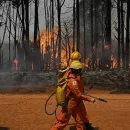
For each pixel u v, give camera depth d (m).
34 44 36.25
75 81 7.79
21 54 38.41
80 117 8.14
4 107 13.55
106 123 10.16
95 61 39.94
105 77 23.91
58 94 8.01
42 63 36.88
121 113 11.84
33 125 10.01
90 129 8.48
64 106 7.97
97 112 12.07
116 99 16.14
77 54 8.19
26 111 12.46
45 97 17.41
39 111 12.44
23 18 38.19
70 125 9.84
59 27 38.41
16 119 10.94
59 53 38.03
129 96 18.11
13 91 21.45
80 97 7.74
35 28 36.72
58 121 8.10
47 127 9.73
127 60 35.41
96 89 22.20
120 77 23.73
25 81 25.53
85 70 29.67
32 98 16.86
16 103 14.73
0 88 23.03
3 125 10.05
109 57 36.12
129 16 36.69
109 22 36.53
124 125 9.88
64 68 8.08
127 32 36.28
